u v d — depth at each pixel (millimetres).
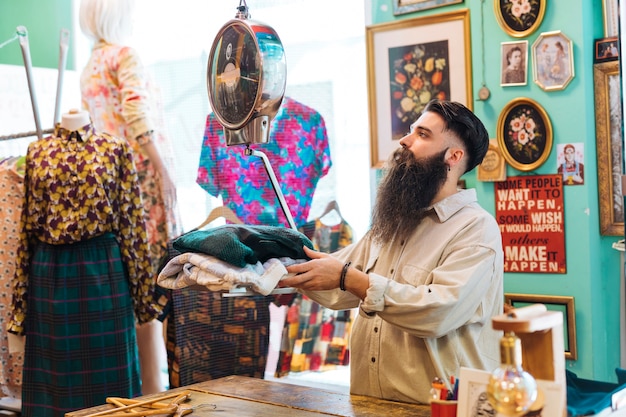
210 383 2176
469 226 2014
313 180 3330
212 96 2080
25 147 4203
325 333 3289
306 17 3342
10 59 4629
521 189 2852
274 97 1962
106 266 3201
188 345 3328
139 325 3424
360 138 3279
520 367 1228
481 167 2910
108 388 3207
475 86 2928
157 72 3746
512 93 2850
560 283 2783
